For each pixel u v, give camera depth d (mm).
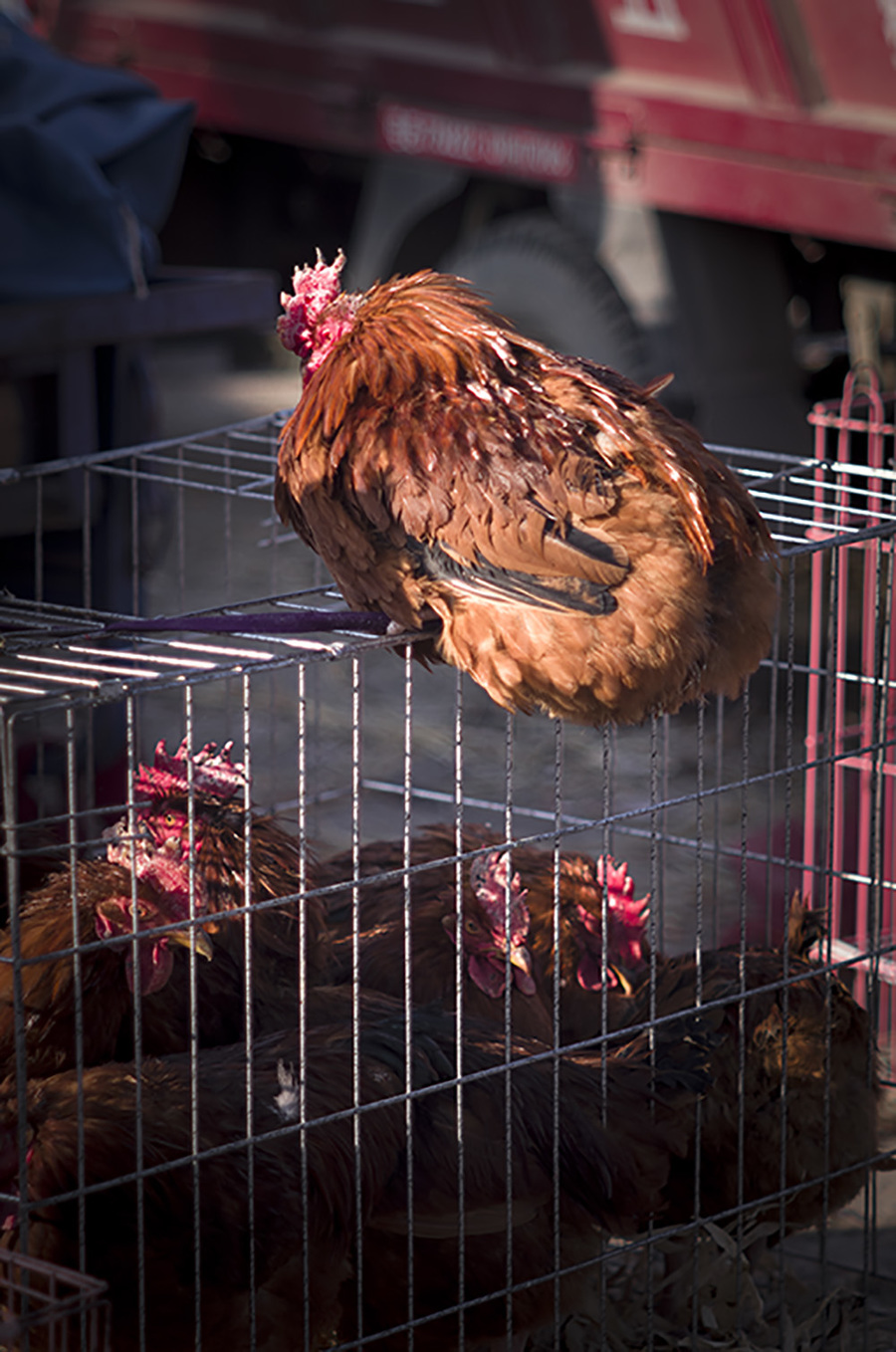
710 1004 3223
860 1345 3611
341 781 6695
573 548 2709
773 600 3014
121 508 5812
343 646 2730
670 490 2814
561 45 7949
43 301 5406
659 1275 3842
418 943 3717
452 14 8383
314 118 9461
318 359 3053
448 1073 3182
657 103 7555
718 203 7414
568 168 7996
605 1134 3264
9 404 5684
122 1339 2799
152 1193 2760
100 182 5516
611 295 7863
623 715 2861
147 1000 3258
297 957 3443
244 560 9102
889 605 3572
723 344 7719
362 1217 3014
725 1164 3604
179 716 7262
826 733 3438
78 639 2967
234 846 3352
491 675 2814
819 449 4809
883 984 4668
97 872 3080
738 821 6227
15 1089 2848
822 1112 3619
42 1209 2645
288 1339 2973
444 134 8719
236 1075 2994
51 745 5281
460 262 8555
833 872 3941
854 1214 4219
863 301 8594
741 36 7055
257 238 12023
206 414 11836
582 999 3814
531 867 3947
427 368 2861
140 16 10273
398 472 2775
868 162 6820
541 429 2783
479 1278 3205
